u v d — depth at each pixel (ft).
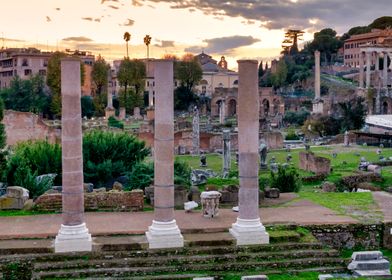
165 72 90.99
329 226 101.09
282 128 407.85
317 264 88.33
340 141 310.45
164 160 90.74
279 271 85.76
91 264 84.48
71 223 88.33
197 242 90.89
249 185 93.15
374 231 102.58
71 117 88.58
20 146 171.12
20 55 560.61
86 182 148.46
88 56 590.96
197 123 274.98
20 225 99.96
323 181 179.11
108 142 154.20
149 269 83.92
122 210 113.80
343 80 627.87
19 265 84.94
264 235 92.58
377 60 588.50
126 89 495.82
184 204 115.55
